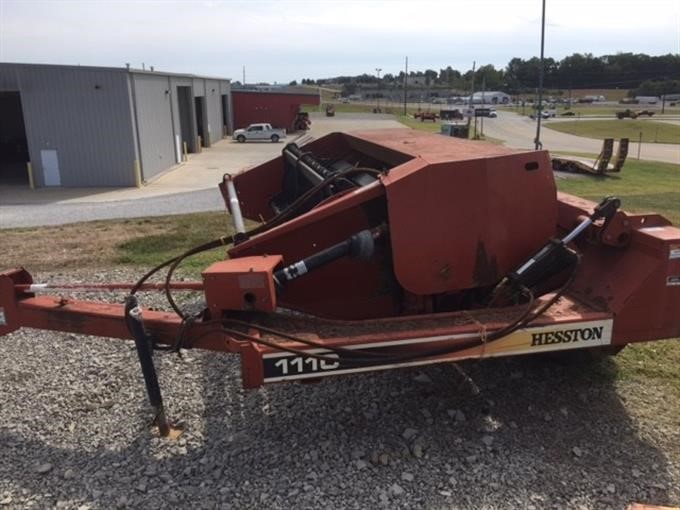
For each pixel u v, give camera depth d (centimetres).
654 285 357
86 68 2061
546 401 414
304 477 338
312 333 338
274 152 3441
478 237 356
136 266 795
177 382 447
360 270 401
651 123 6919
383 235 364
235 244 400
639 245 368
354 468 345
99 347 512
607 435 376
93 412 410
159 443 372
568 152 3741
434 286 358
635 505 283
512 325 340
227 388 438
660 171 2523
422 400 416
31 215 1463
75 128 2116
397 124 6038
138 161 2175
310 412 404
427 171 342
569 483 332
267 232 375
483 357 344
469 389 420
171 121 2719
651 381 443
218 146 3859
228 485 332
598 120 7519
